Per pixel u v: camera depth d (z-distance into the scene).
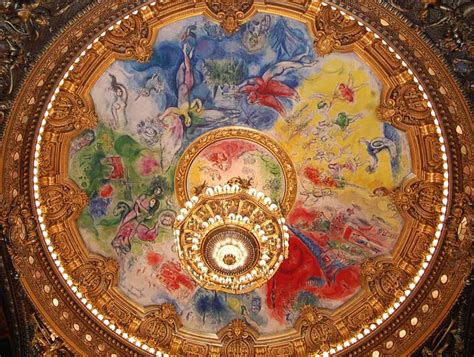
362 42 16.70
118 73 17.33
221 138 18.80
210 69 17.72
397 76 16.84
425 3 14.68
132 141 18.36
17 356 16.64
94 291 18.53
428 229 17.81
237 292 16.94
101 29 15.83
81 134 17.72
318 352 18.67
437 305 17.33
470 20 14.49
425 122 17.03
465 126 15.89
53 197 17.77
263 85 17.97
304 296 19.23
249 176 19.08
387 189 18.33
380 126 17.86
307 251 19.27
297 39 17.09
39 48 15.20
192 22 16.78
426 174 17.53
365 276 18.78
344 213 18.95
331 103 18.00
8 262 16.28
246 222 16.47
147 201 18.94
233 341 19.17
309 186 18.98
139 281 19.16
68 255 18.25
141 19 16.44
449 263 17.17
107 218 18.72
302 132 18.52
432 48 15.41
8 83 15.11
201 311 19.38
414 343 17.48
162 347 18.86
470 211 16.58
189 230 16.61
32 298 17.05
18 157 16.33
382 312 18.36
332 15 16.41
